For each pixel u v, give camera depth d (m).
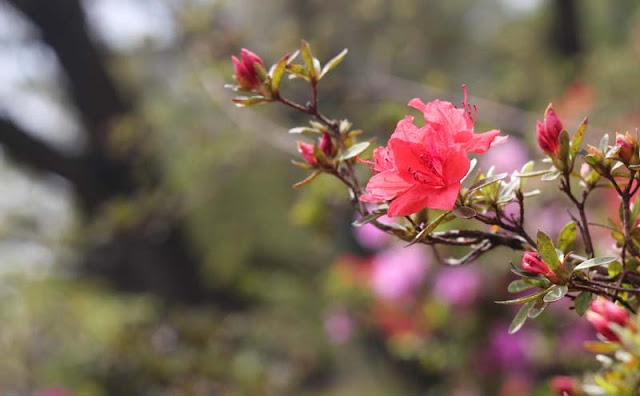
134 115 6.61
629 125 5.52
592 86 6.14
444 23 8.33
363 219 1.32
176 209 6.43
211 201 9.00
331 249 6.32
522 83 5.89
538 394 3.67
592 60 6.48
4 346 6.68
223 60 4.49
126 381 5.19
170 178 6.04
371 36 5.95
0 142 7.84
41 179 8.37
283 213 9.74
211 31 4.71
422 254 4.28
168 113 5.67
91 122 7.88
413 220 1.43
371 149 1.69
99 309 6.81
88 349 5.75
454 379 4.54
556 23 7.55
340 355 7.54
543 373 4.07
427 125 1.22
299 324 7.20
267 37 5.57
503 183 1.41
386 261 4.45
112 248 7.78
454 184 1.17
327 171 1.51
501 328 4.20
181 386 4.88
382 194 1.22
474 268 4.16
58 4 7.57
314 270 9.91
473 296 4.16
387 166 1.29
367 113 4.47
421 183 1.20
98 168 7.82
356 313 5.12
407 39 6.06
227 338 5.30
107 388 5.39
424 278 4.34
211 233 9.52
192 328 5.16
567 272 1.20
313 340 7.23
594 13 9.87
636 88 5.99
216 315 5.89
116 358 5.23
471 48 9.10
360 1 5.65
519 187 1.37
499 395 4.29
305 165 1.53
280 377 5.38
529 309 1.21
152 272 8.65
